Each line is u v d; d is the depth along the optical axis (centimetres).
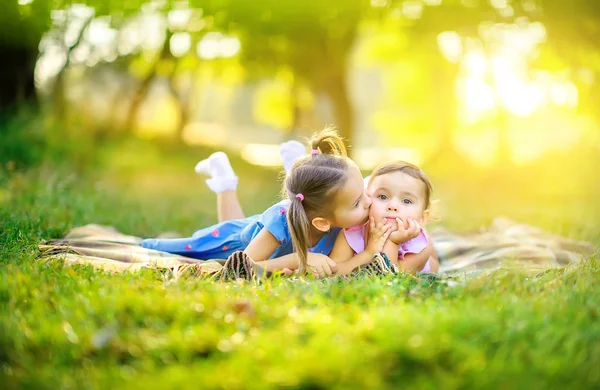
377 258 340
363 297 285
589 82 1114
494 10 1147
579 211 755
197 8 1137
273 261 353
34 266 326
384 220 364
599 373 209
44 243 406
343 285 300
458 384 203
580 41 1054
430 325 232
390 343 220
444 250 478
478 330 233
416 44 1378
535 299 279
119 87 1362
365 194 362
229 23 1191
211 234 424
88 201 627
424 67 1534
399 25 1331
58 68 1132
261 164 1448
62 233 469
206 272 341
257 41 1282
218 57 1427
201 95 2244
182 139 1520
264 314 257
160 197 863
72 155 1048
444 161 1376
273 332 237
